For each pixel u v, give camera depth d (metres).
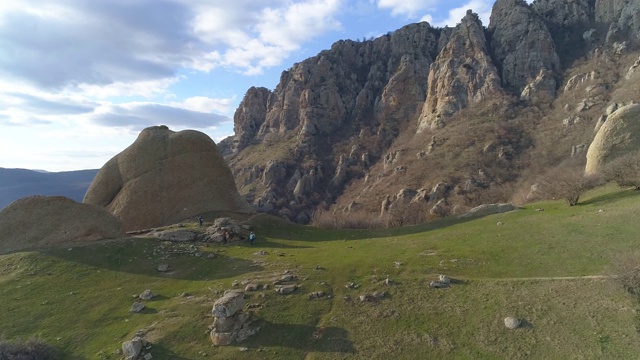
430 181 115.50
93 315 30.30
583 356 20.22
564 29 166.38
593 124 110.56
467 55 164.62
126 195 61.09
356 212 113.25
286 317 27.36
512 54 158.62
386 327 25.31
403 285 29.75
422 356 22.52
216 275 35.81
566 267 29.00
